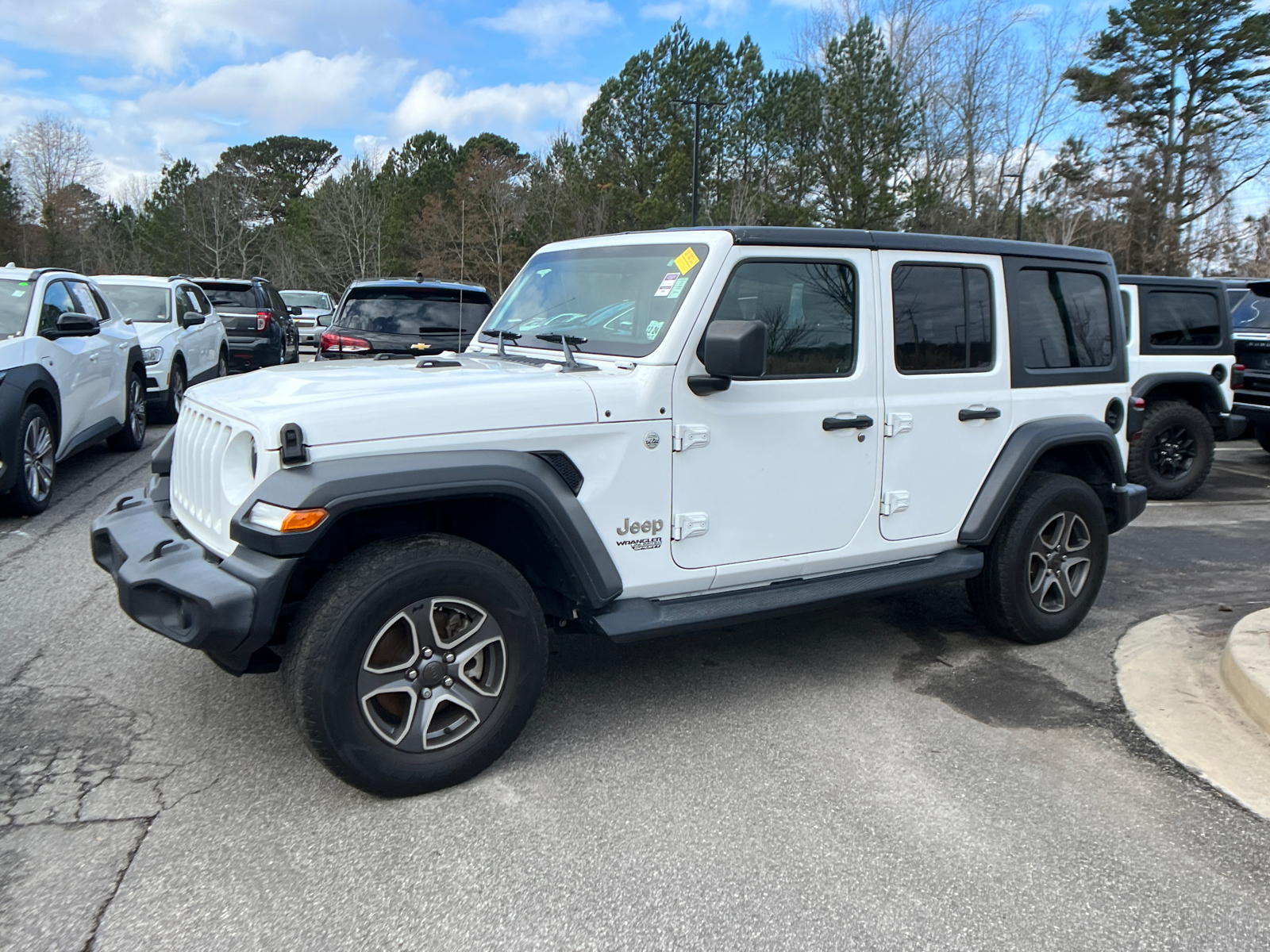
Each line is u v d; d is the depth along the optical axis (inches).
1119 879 110.0
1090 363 192.1
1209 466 346.0
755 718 152.1
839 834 118.3
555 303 163.9
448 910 102.0
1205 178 1631.4
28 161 2605.8
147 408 439.5
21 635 179.8
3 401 252.4
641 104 1825.8
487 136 2805.1
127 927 97.9
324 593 116.9
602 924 100.2
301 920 99.7
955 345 169.9
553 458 130.7
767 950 96.7
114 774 129.1
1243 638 171.6
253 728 143.4
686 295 139.8
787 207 1526.8
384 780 120.8
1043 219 1596.9
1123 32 1672.0
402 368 145.7
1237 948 98.3
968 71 1498.5
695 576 143.4
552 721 149.5
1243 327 409.4
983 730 149.5
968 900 105.5
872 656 181.3
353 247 2415.1
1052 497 179.3
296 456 112.3
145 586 119.6
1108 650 186.4
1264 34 1565.0
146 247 2687.0
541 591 144.3
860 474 158.2
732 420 143.6
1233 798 128.9
